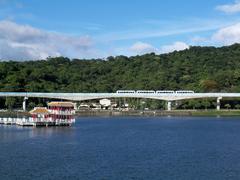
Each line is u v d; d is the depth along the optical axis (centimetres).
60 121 18300
